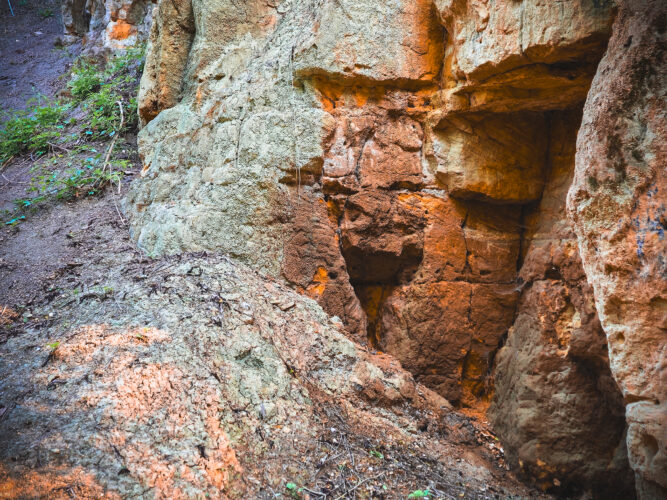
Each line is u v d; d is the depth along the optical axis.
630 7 3.03
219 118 5.19
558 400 3.91
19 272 4.90
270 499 3.05
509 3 3.82
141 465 2.87
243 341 3.81
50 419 3.02
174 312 3.89
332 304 4.65
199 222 4.73
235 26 5.62
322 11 4.66
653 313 2.80
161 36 5.96
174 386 3.33
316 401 3.86
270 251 4.61
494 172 4.69
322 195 4.68
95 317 3.96
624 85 2.91
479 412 4.80
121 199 6.01
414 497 3.33
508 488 3.85
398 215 4.77
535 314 4.27
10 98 9.88
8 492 2.59
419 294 4.77
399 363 4.66
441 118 4.62
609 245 2.97
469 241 4.89
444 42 4.79
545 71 3.91
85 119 7.68
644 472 2.76
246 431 3.36
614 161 2.95
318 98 4.69
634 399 2.87
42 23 13.32
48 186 6.41
